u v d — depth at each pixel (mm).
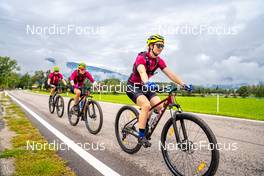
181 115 3227
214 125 6855
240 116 8680
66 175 3141
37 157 3787
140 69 3783
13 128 6066
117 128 4691
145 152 4234
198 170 3186
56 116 8578
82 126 6656
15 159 3689
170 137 3537
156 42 3791
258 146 4629
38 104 14156
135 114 4234
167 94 3650
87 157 3908
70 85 6855
